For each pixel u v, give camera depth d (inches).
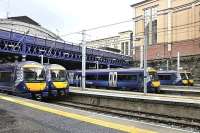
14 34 1894.7
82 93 1152.2
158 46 2719.0
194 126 634.8
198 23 2389.3
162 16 2696.9
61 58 2237.9
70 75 2055.9
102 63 2684.5
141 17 2901.1
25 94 1091.3
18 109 582.6
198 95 1339.8
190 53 2438.5
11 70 1159.6
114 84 1656.0
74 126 412.5
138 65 2908.5
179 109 791.7
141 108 895.7
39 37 2058.3
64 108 597.0
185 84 2037.4
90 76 1863.9
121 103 965.8
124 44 3383.4
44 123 436.8
